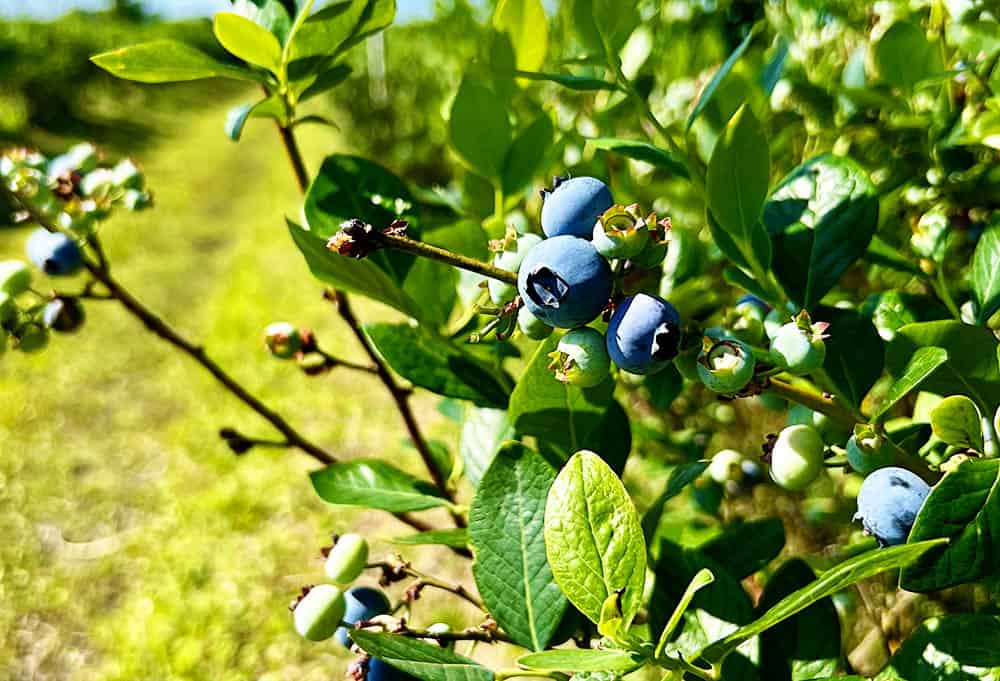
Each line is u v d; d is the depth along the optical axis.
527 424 0.27
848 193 0.27
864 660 0.39
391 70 1.98
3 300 0.31
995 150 0.33
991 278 0.27
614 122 0.48
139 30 6.54
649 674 0.43
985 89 0.32
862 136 0.37
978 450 0.23
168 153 3.82
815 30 0.42
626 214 0.22
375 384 1.47
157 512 1.16
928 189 0.35
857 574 0.19
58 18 5.57
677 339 0.22
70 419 1.40
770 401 0.38
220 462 1.24
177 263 2.24
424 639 0.28
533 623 0.24
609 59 0.29
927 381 0.25
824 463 0.25
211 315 1.82
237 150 3.86
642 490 0.50
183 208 2.81
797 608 0.19
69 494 1.20
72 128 4.02
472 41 0.90
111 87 4.75
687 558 0.28
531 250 0.22
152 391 1.50
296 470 1.21
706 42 0.46
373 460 0.32
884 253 0.31
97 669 0.89
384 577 0.28
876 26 0.37
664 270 0.30
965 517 0.21
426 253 0.22
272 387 1.47
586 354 0.23
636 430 0.46
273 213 2.69
